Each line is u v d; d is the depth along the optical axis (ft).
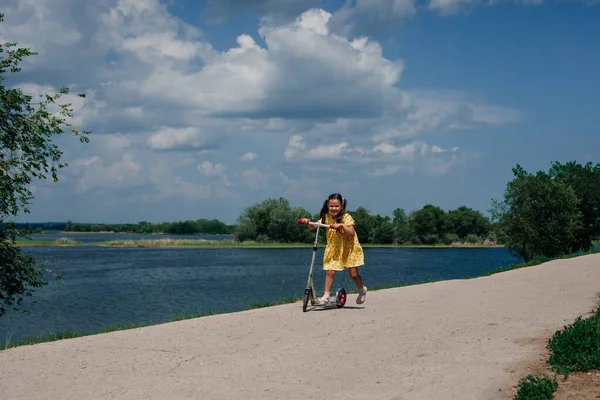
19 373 20.13
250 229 342.44
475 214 426.10
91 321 74.49
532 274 53.98
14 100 42.42
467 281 49.39
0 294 46.83
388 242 418.51
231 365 20.92
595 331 22.04
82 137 44.42
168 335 26.50
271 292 105.60
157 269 173.58
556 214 143.74
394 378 18.85
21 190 41.93
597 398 16.08
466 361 20.67
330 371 19.88
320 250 295.48
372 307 34.22
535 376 18.48
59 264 195.83
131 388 18.28
